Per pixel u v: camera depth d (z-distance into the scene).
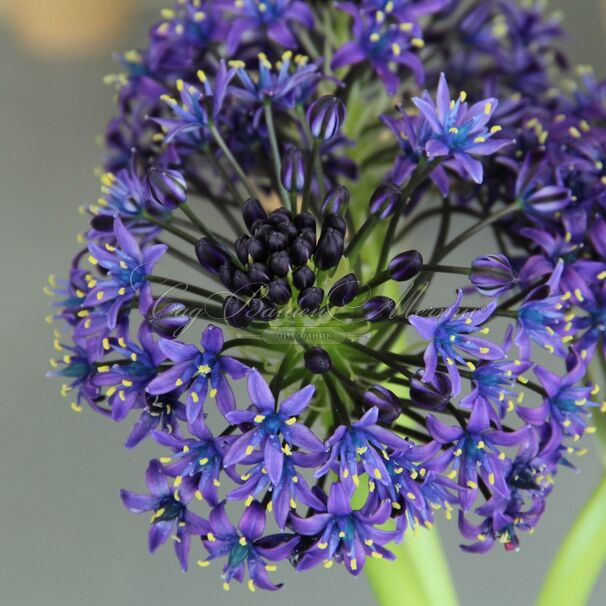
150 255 0.58
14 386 0.95
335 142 0.62
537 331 0.59
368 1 0.61
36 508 0.91
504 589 0.83
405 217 0.65
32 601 0.86
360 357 0.60
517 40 0.67
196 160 0.62
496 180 0.62
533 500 0.59
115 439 0.93
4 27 1.09
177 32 0.63
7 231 1.02
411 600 0.63
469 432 0.58
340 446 0.57
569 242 0.60
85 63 1.07
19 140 1.06
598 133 0.62
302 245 0.58
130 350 0.58
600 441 0.63
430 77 0.65
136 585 0.87
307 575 0.86
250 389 0.57
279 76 0.61
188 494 0.58
